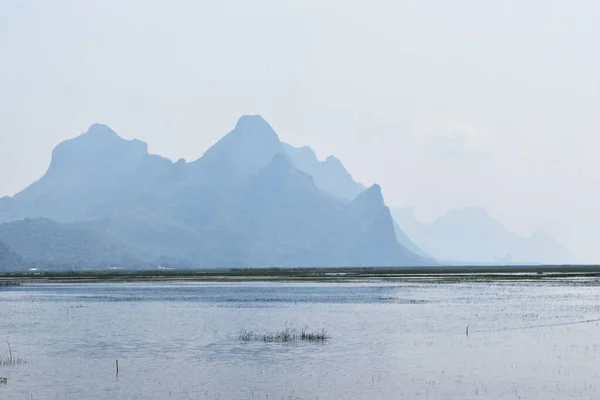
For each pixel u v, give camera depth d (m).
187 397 35.25
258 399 34.69
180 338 57.09
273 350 49.84
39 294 128.00
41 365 44.47
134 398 35.12
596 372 40.38
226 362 44.88
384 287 147.62
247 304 95.69
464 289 134.25
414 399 34.16
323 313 79.62
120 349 51.12
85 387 37.69
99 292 134.50
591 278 192.12
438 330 61.06
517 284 154.88
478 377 39.22
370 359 45.44
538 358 45.38
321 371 41.53
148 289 146.88
